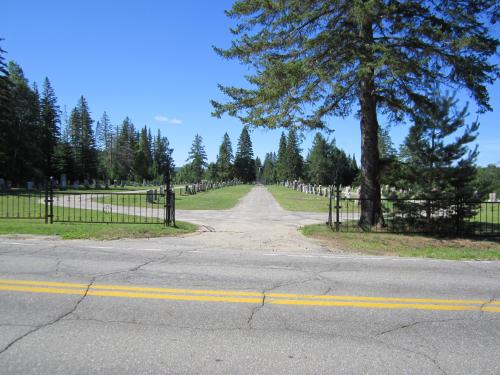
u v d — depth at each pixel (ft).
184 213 68.80
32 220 45.85
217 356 12.17
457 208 44.01
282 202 105.40
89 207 70.13
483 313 16.98
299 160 341.00
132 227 41.75
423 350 13.02
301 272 24.21
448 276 24.26
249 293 19.11
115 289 19.02
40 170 179.83
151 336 13.55
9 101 147.23
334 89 40.63
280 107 42.73
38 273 21.71
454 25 39.81
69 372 10.98
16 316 15.12
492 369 11.76
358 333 14.38
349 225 48.52
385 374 11.30
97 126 313.94
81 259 26.02
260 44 43.09
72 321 14.75
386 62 36.09
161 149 393.09
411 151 45.44
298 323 15.23
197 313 16.02
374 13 36.37
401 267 26.84
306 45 40.11
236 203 98.27
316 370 11.44
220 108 45.24
